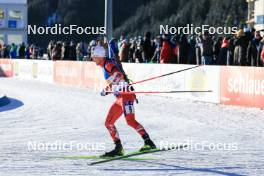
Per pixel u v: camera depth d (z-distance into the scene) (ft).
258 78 72.23
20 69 154.92
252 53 85.30
